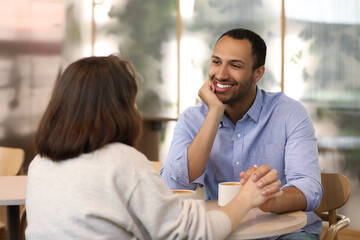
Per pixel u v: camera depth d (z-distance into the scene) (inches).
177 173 77.8
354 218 160.2
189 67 190.5
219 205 68.9
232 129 83.4
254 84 81.1
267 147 81.7
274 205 63.5
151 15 200.1
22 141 216.7
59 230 49.1
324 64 162.6
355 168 159.3
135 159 51.3
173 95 197.0
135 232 50.1
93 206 48.3
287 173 77.4
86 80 51.5
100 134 50.8
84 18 212.7
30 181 52.8
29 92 216.7
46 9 215.0
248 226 58.6
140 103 203.8
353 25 156.3
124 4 205.8
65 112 51.4
